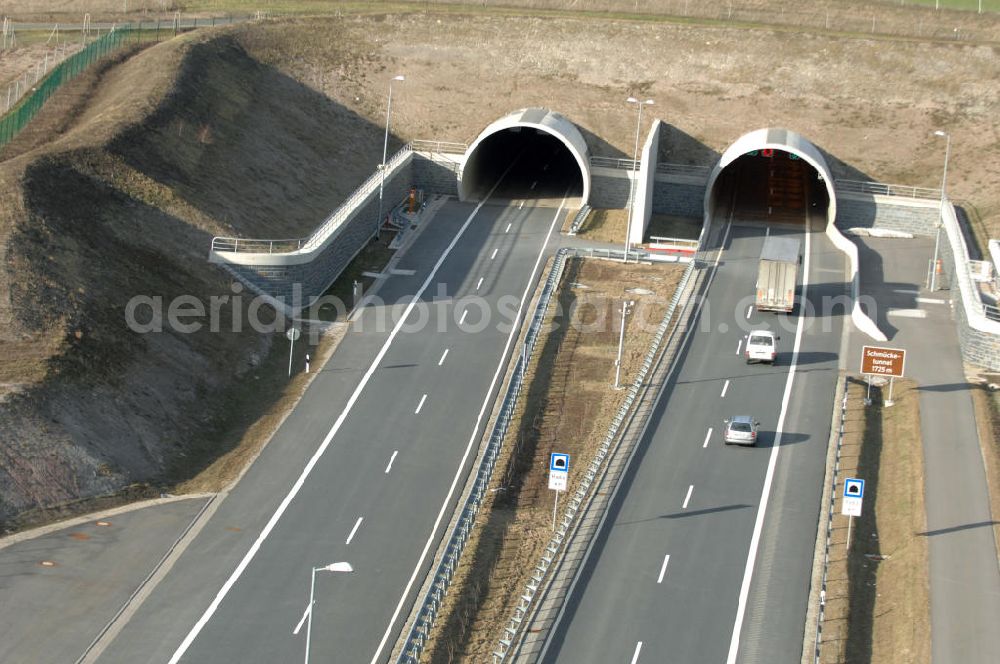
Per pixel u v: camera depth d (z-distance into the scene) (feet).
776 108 394.73
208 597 183.11
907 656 169.17
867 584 191.52
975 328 274.77
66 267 250.98
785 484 222.48
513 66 408.67
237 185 317.22
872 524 209.67
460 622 179.93
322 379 259.60
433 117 392.68
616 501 215.72
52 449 209.15
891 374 256.73
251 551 196.44
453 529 202.80
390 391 255.50
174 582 186.29
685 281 314.96
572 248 334.65
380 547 200.13
